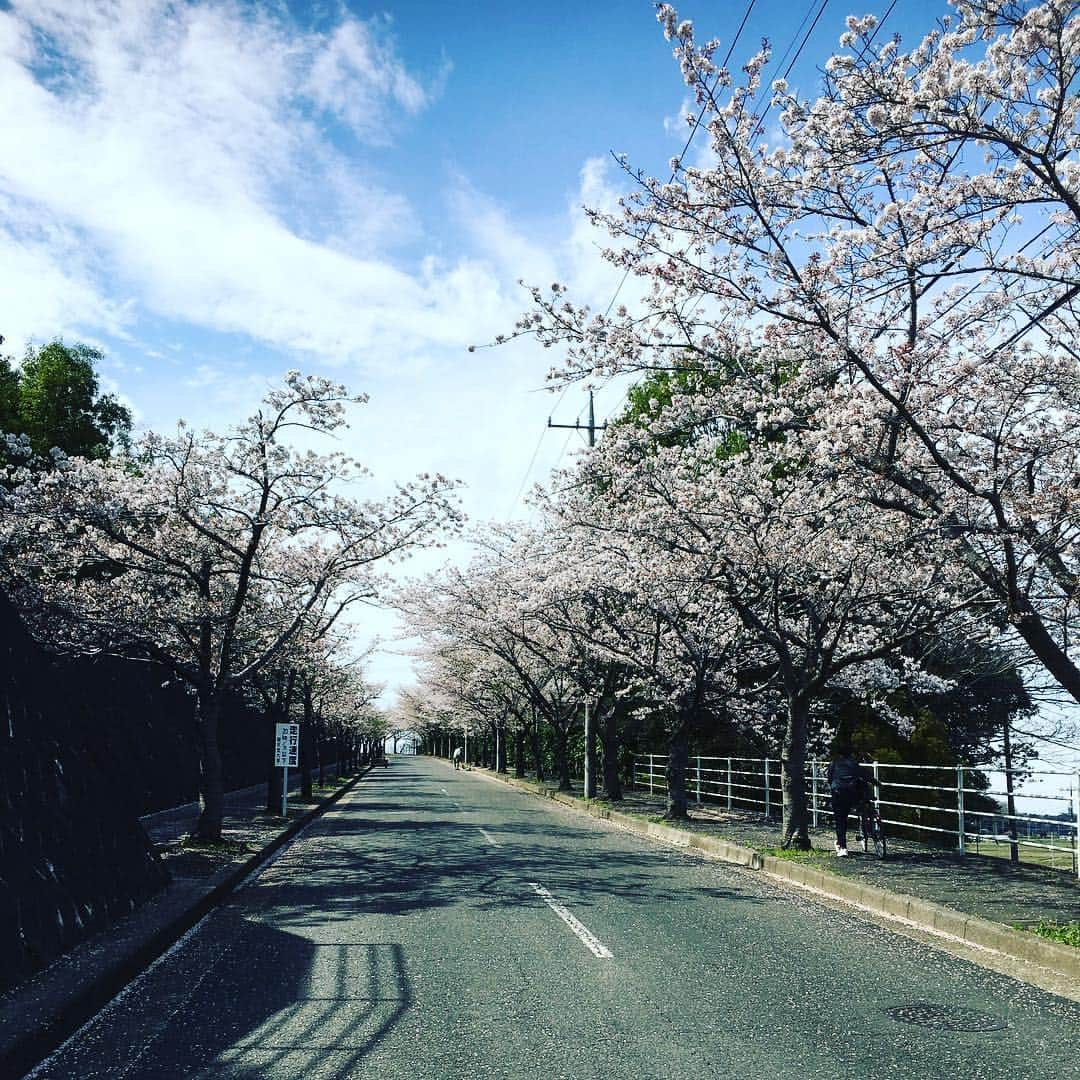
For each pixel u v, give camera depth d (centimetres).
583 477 1427
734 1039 516
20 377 2506
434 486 1636
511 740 6028
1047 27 639
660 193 859
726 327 959
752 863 1337
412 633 3309
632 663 2080
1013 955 738
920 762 1948
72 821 798
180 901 910
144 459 1495
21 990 571
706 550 1398
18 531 1350
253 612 1680
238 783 2966
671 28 786
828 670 1384
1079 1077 458
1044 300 862
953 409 893
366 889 1077
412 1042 512
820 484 1179
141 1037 530
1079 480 830
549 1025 541
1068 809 1286
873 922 883
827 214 855
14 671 788
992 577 877
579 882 1120
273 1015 568
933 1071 466
